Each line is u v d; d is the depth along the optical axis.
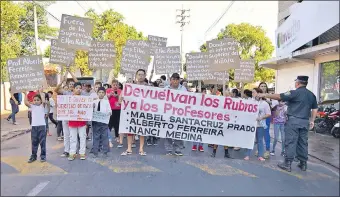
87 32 8.84
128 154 7.84
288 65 17.22
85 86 8.86
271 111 8.41
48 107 7.95
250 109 7.61
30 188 5.30
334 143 9.42
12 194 5.02
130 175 6.09
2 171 5.93
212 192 5.21
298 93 6.53
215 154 7.96
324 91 13.23
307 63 14.66
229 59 8.64
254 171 6.52
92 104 7.35
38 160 7.06
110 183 5.61
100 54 10.98
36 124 6.93
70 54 9.44
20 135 8.04
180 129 7.74
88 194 5.06
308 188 5.47
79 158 7.41
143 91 7.74
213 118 7.70
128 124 7.76
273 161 7.47
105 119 7.63
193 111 7.72
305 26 7.92
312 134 11.23
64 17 8.68
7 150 6.88
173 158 7.53
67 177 5.92
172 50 12.15
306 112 6.56
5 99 9.78
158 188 5.37
